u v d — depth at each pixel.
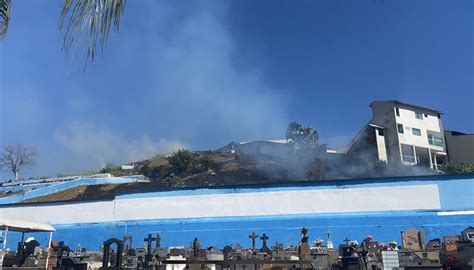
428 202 25.20
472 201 24.69
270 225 25.94
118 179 49.62
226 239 26.06
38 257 16.69
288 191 27.16
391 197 25.77
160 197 28.77
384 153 50.16
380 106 53.44
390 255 14.11
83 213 29.66
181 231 27.03
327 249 19.19
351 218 25.27
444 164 52.69
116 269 15.55
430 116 54.69
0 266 15.78
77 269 16.03
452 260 13.26
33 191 43.75
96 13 2.75
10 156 61.00
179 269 15.40
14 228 18.27
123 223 28.30
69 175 63.44
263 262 10.33
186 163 60.16
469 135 54.72
